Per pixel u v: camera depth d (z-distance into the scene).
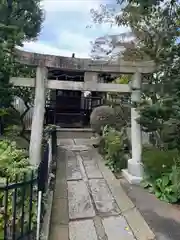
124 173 4.60
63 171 4.81
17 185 2.16
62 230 2.82
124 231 2.83
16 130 5.17
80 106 10.31
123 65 4.27
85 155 5.98
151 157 4.14
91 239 2.66
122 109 6.51
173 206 3.41
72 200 3.60
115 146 5.14
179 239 2.63
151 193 3.84
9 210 2.39
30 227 2.35
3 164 2.93
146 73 4.26
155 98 3.70
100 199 3.66
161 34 3.63
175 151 4.03
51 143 4.89
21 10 4.38
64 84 4.27
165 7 3.46
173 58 3.47
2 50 3.11
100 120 6.81
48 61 4.11
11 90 4.21
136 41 4.62
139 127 4.38
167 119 3.35
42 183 2.79
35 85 4.18
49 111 9.84
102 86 4.37
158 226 2.89
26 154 4.12
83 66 4.22
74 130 8.66
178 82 3.12
